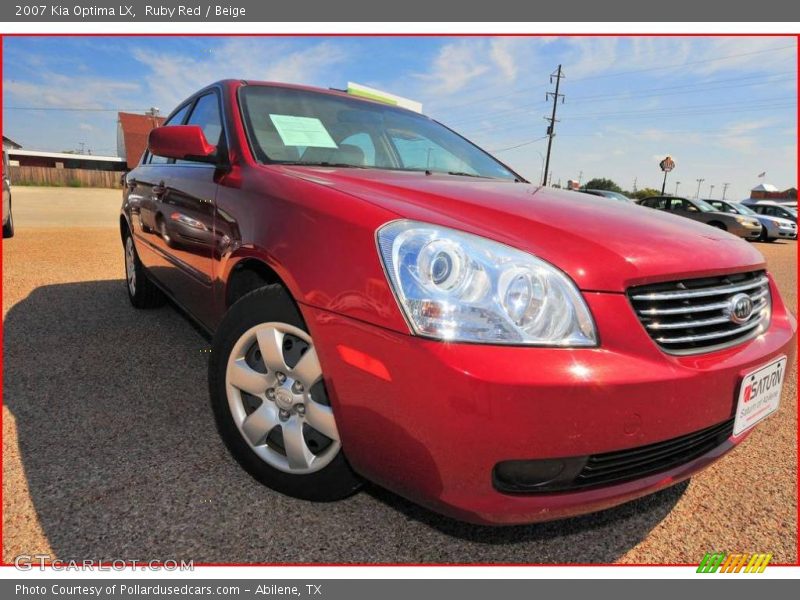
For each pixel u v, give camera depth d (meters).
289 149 2.33
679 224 1.88
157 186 3.09
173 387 2.66
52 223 10.85
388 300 1.37
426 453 1.34
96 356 3.04
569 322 1.34
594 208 1.87
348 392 1.46
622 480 1.46
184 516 1.73
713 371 1.47
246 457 1.88
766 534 1.82
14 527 1.64
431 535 1.72
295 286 1.59
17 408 2.38
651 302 1.44
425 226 1.45
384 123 2.85
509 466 1.34
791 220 17.50
